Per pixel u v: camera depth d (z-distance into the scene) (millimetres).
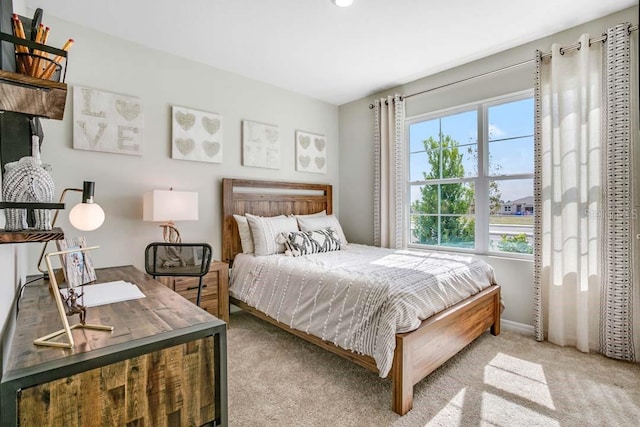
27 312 1203
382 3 2174
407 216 3723
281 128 3746
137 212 2701
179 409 954
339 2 2166
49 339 922
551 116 2531
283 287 2479
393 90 3758
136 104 2684
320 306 2145
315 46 2771
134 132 2670
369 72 3326
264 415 1660
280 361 2250
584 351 2346
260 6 2209
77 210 1509
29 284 1654
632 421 1602
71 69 2404
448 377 2021
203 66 3105
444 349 1986
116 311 1188
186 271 1867
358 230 4168
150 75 2781
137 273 1934
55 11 2270
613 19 2307
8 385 706
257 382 1974
